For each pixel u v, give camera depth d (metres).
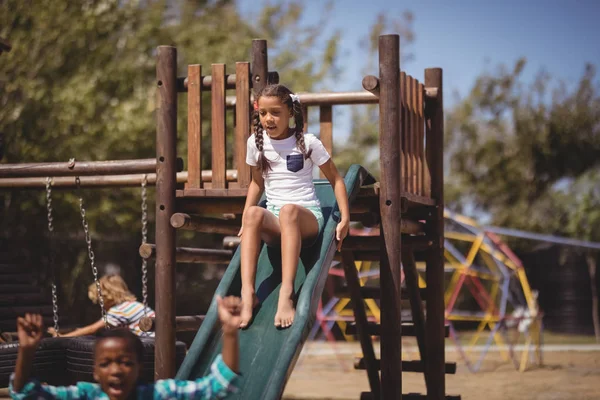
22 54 17.03
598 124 24.02
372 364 8.15
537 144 24.03
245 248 4.93
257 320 4.91
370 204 6.44
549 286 22.84
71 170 6.79
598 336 21.88
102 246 17.05
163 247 6.33
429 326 7.51
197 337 4.84
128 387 3.29
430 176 7.49
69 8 17.45
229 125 16.80
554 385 11.49
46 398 3.32
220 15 19.36
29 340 3.27
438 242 7.46
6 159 16.50
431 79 7.53
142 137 16.45
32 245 16.56
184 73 17.95
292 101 5.29
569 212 23.83
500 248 15.77
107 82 17.03
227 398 4.49
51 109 16.59
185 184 6.85
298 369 14.36
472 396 10.41
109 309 8.20
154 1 18.17
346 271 7.95
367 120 22.91
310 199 5.31
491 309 16.44
